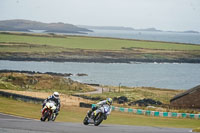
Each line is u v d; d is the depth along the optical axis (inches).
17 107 3801.7
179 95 6003.9
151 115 4347.9
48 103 2106.3
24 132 1408.7
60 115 3535.9
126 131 1683.1
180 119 3949.3
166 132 1696.6
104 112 1892.2
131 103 6806.1
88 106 4739.2
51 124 1850.4
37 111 3533.5
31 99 4719.5
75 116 3521.2
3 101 4471.0
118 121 3257.9
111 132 1581.0
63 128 1646.2
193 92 5836.6
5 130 1435.8
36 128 1567.4
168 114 4279.0
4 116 2642.7
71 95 7509.8
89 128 1734.7
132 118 3683.6
